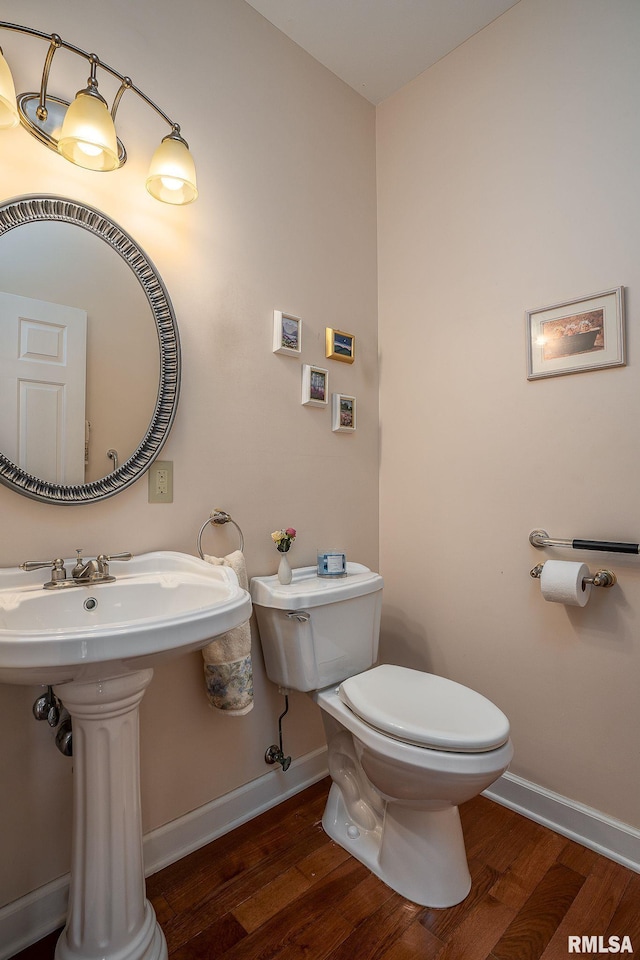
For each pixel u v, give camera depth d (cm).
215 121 154
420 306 196
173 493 142
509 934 116
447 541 185
